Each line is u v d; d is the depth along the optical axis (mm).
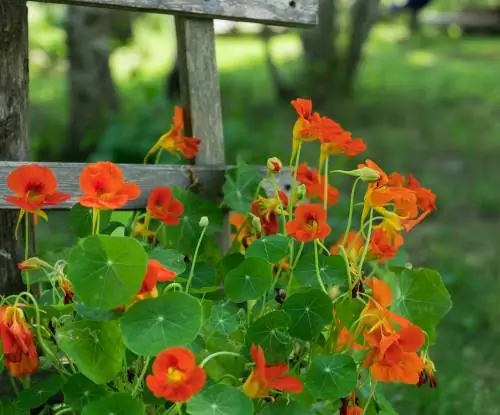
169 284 1324
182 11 1488
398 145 5152
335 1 6664
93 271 1177
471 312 2502
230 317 1311
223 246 1563
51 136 4730
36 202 1262
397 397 1909
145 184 1480
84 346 1209
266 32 6883
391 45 11297
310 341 1312
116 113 4480
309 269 1349
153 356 1245
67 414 1329
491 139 5375
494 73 8484
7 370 1425
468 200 3959
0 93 1397
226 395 1188
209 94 1542
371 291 1335
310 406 1306
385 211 1346
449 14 12750
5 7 1385
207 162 1549
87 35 4375
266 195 1504
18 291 1438
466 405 1938
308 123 1390
